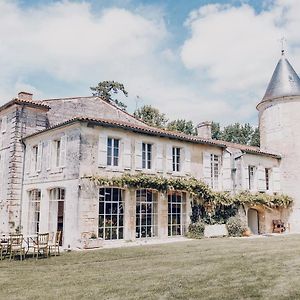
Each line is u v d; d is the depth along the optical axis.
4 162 18.69
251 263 8.72
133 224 15.20
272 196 20.62
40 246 11.45
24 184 17.72
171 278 7.14
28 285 6.92
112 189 14.91
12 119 18.44
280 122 22.66
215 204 18.27
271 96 23.11
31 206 17.31
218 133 46.53
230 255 10.31
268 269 7.83
